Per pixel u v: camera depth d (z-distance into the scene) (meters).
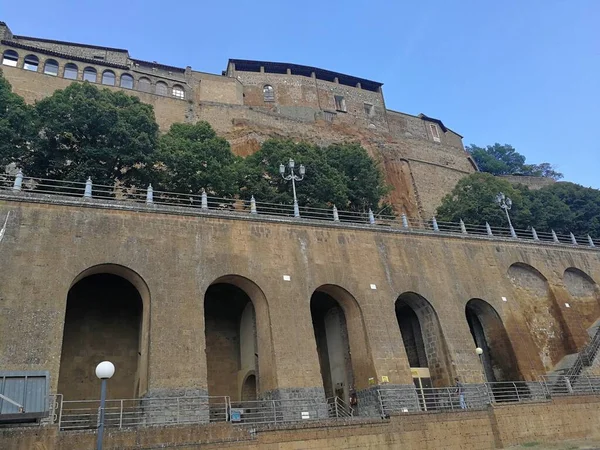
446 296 27.64
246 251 23.36
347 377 25.41
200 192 29.56
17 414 13.15
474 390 24.98
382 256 27.06
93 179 25.83
